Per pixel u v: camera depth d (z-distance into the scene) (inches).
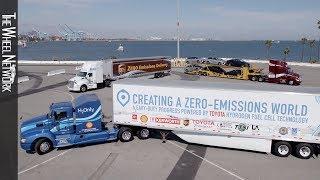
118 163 710.5
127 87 826.2
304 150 737.6
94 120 810.2
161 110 811.4
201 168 685.9
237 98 748.0
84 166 694.5
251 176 648.4
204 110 776.9
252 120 747.4
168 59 2050.9
